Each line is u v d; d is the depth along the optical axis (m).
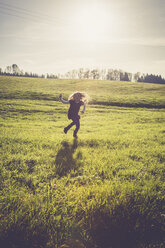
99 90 45.97
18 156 4.67
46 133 8.43
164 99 32.91
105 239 2.22
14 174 3.72
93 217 2.47
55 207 2.58
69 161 4.62
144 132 9.54
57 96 31.45
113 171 4.23
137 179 3.78
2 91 31.98
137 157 5.34
